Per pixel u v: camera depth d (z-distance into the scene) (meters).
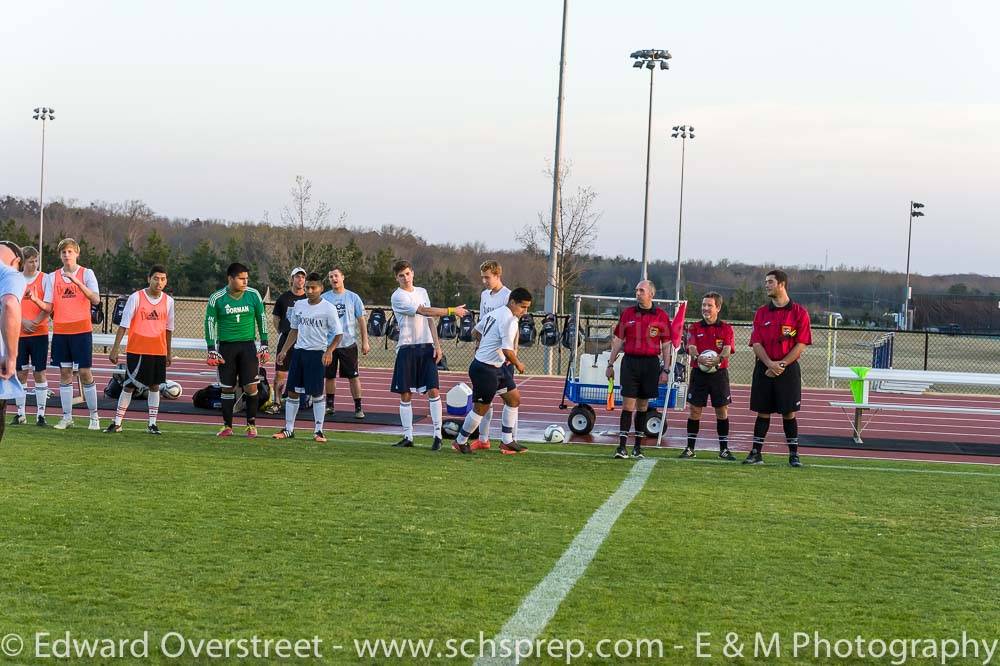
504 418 13.03
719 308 13.26
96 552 6.98
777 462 13.27
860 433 16.83
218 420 15.76
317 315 13.27
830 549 7.83
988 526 8.88
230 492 9.21
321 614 5.88
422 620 5.83
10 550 6.94
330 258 49.66
